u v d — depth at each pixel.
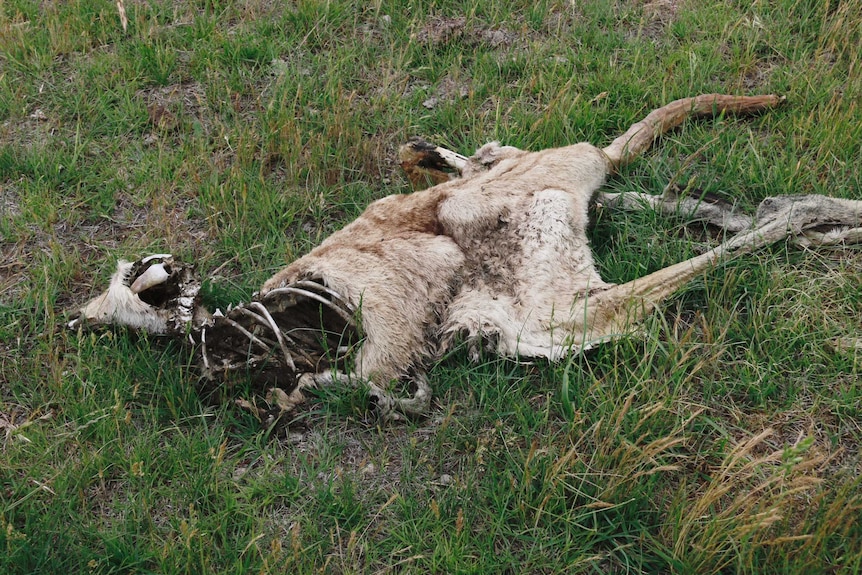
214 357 4.06
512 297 4.18
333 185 5.21
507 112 5.55
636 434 3.68
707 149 5.12
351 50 6.19
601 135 5.41
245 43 6.25
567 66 5.91
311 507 3.57
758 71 5.82
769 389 3.85
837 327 4.09
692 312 4.30
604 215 4.76
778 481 3.47
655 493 3.53
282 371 3.98
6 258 4.88
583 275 4.22
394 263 4.17
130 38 6.48
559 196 4.31
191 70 6.12
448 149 5.32
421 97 5.80
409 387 4.10
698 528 3.34
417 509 3.55
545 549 3.38
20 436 3.75
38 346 4.33
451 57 6.10
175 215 5.11
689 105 5.28
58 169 5.33
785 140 5.15
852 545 3.20
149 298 4.26
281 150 5.39
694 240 4.67
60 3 6.86
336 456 3.80
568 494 3.55
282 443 3.88
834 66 5.67
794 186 4.78
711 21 6.16
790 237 4.44
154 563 3.40
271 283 4.21
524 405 3.86
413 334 4.09
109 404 3.96
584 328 3.91
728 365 4.02
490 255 4.29
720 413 3.86
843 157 4.97
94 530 3.49
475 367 4.05
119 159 5.49
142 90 6.05
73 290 4.70
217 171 5.26
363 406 3.92
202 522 3.48
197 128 5.65
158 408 3.95
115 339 4.21
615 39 6.10
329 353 4.14
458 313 4.12
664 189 4.73
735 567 3.24
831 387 3.89
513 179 4.41
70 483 3.66
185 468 3.73
